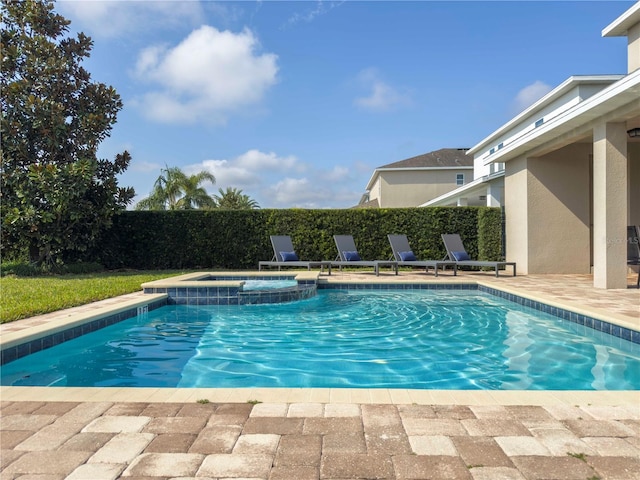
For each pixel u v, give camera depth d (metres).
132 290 8.03
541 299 6.65
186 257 14.66
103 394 2.76
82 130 12.81
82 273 12.82
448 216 14.24
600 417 2.36
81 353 4.71
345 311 7.09
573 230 11.26
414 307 7.40
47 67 12.05
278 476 1.77
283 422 2.31
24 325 4.94
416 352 4.59
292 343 5.02
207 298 7.69
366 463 1.87
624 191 7.94
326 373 3.90
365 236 14.50
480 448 2.00
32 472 1.82
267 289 7.92
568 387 3.50
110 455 1.96
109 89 13.39
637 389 3.47
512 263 10.61
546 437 2.12
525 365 4.12
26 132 12.17
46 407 2.55
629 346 4.65
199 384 3.66
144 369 4.10
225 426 2.27
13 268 12.15
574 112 8.12
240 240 14.65
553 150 10.86
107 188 13.07
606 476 1.76
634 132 9.49
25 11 12.24
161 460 1.91
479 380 3.69
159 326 6.03
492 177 16.09
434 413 2.42
